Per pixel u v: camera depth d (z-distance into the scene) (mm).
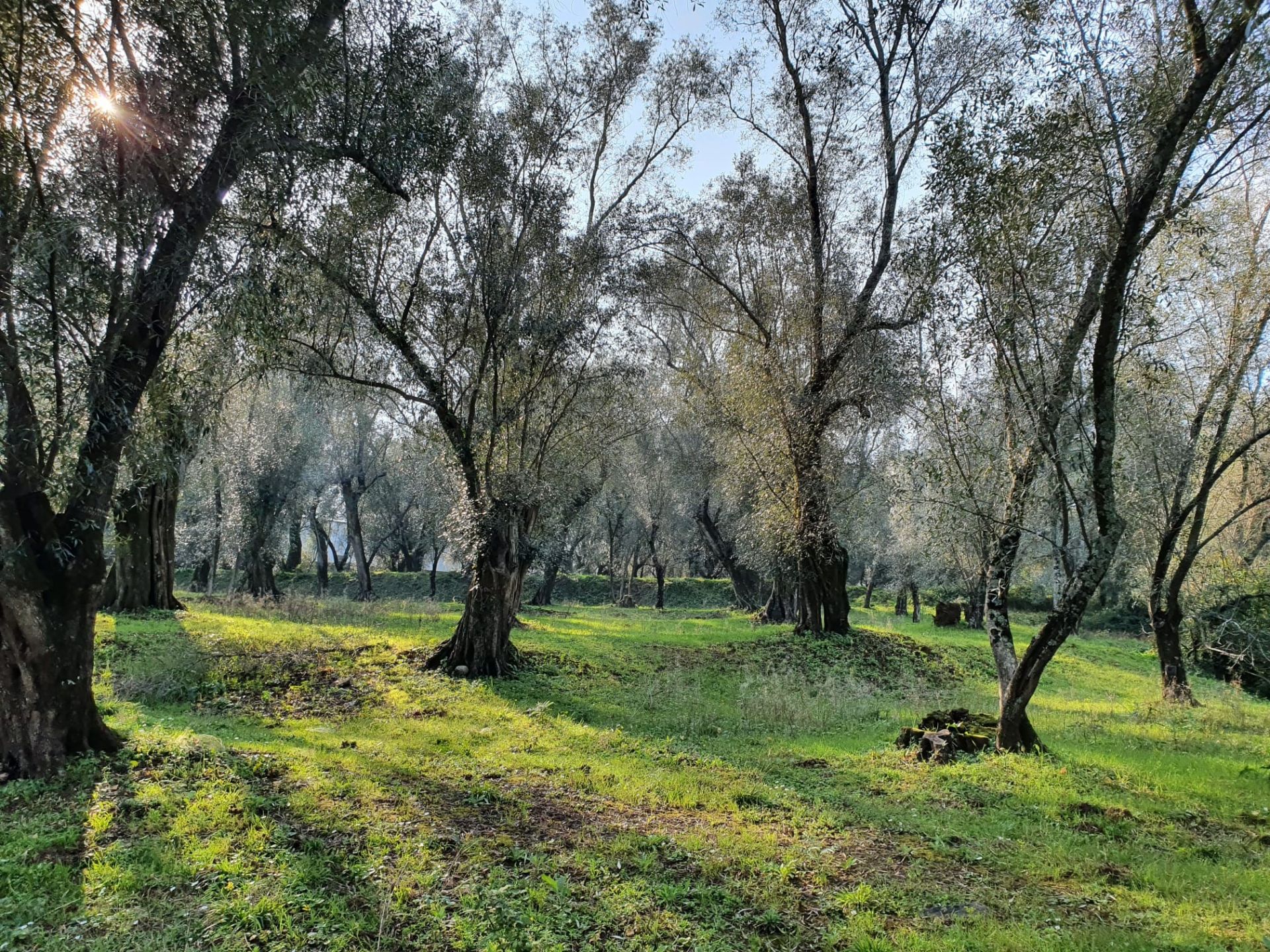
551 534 21656
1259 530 20969
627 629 24344
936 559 29391
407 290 14461
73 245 6719
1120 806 7637
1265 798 8016
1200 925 5000
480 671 14703
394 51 10531
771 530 21391
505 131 14258
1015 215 9461
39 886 4941
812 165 19781
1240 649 18859
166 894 4926
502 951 4453
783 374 19078
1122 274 8758
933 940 4711
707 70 18969
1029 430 10141
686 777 8352
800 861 6008
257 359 9453
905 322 15633
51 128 6781
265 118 7730
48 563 7180
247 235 8016
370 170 10930
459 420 14625
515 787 7832
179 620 17875
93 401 6969
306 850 5723
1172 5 9070
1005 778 8570
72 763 7164
